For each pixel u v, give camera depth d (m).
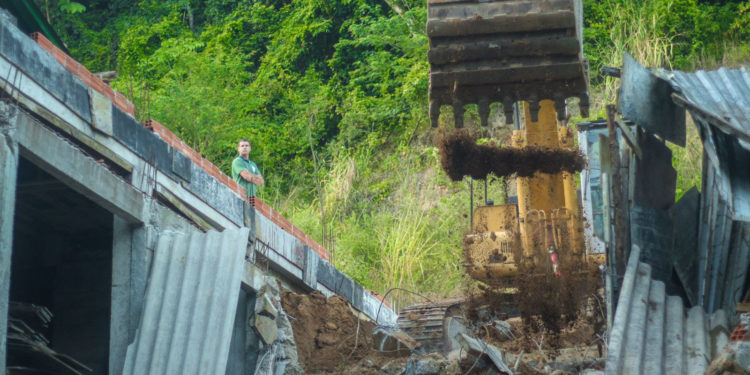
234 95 35.09
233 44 39.09
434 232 28.77
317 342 16.31
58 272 14.80
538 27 13.30
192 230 14.81
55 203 14.41
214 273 13.70
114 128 13.57
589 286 15.74
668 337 12.69
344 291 20.02
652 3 35.22
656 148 16.09
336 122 36.34
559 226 15.78
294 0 40.03
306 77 37.09
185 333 13.28
